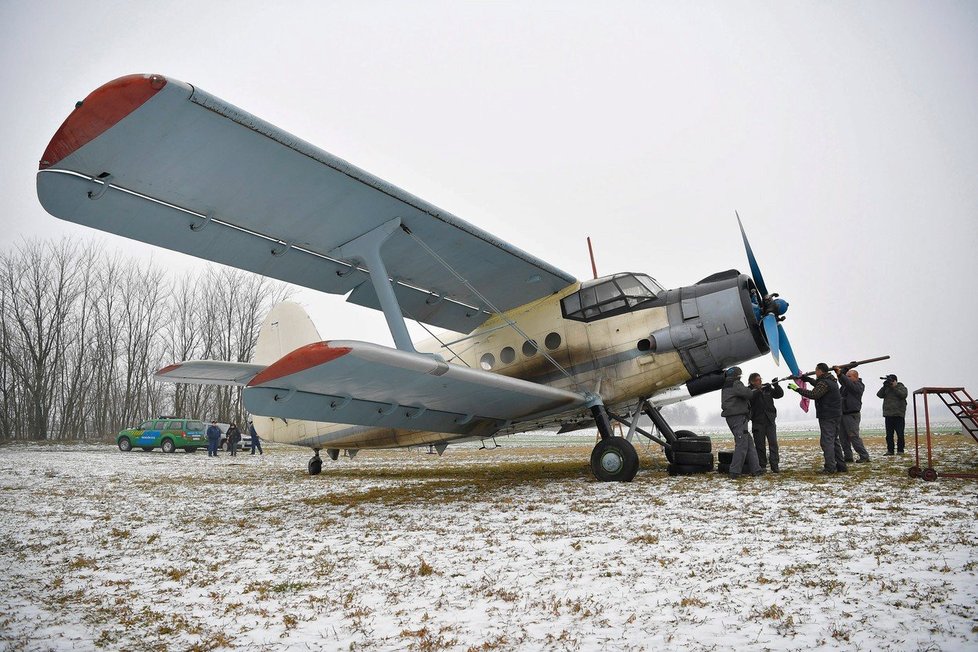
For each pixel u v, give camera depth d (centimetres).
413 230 805
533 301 991
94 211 639
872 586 325
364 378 681
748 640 265
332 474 1300
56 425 4372
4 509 799
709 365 848
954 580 328
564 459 1576
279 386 664
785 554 398
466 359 1038
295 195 693
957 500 560
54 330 4056
